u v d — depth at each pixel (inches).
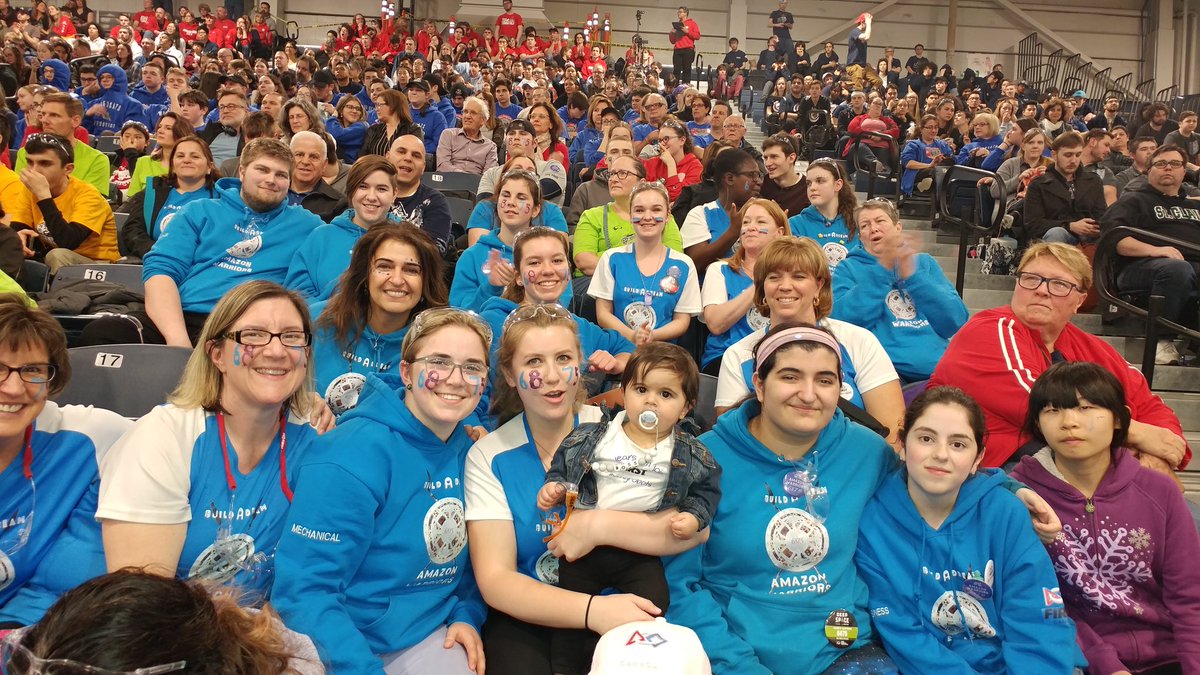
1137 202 213.8
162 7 814.5
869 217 159.2
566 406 100.3
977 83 750.5
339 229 163.9
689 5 952.3
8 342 82.7
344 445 92.6
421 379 94.0
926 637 98.0
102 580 42.8
